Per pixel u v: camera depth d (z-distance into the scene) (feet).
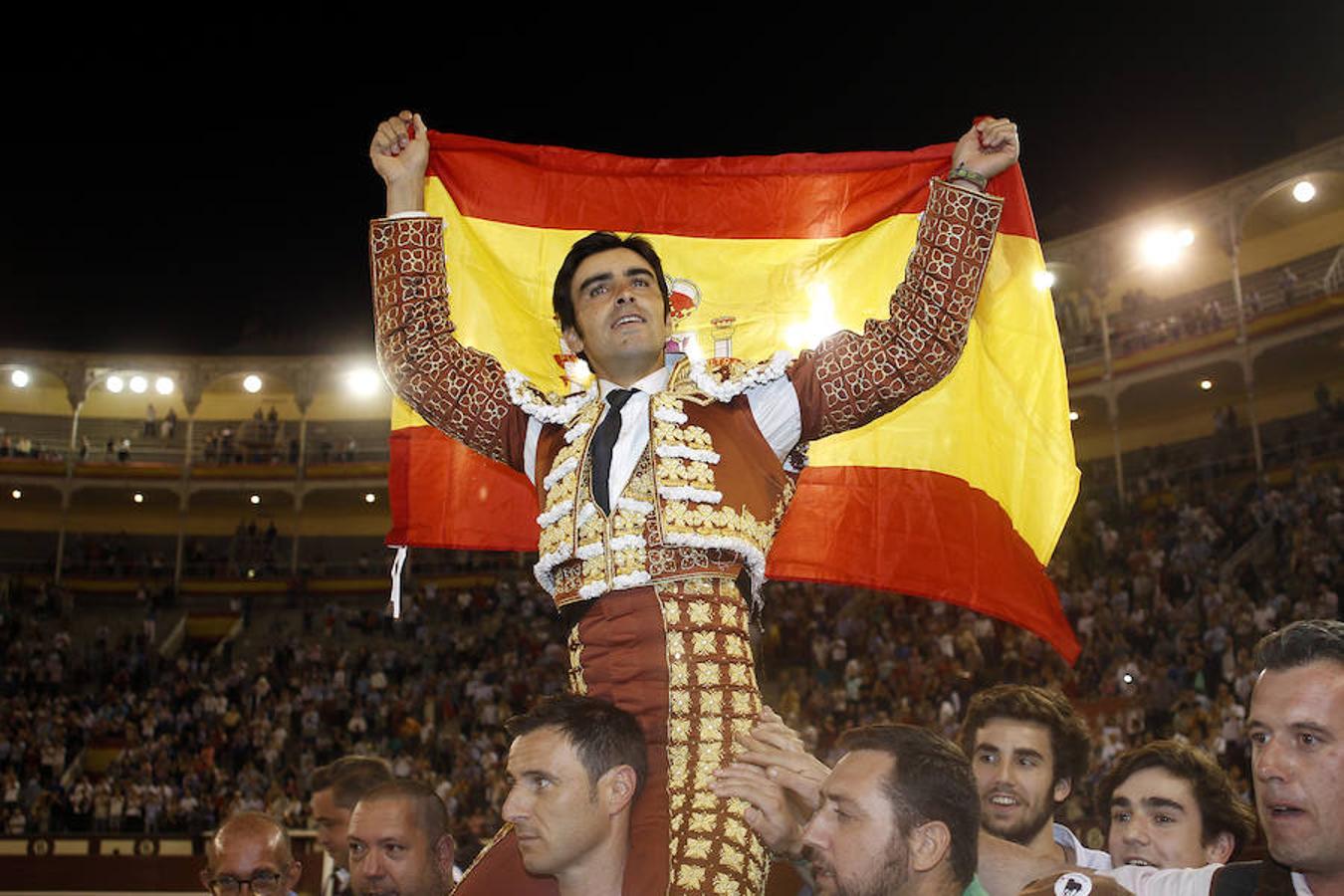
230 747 74.28
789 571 11.67
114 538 114.21
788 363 8.65
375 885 11.56
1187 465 92.94
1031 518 11.57
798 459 9.06
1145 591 69.82
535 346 11.84
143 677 87.56
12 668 87.76
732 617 8.03
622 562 7.97
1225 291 95.91
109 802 65.62
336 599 105.60
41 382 115.96
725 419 8.44
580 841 7.34
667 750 7.66
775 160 12.17
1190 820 11.09
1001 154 9.10
